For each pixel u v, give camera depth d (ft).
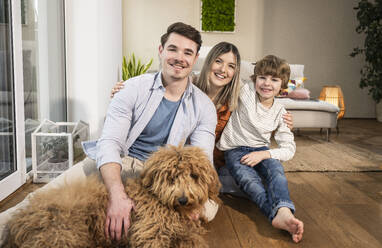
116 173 4.01
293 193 7.04
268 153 5.95
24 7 7.33
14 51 6.50
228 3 18.74
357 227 5.43
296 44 19.92
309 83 20.38
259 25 19.56
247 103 6.31
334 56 20.22
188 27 4.64
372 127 16.93
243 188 5.70
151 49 19.30
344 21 19.93
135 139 4.98
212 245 4.69
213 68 5.97
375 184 7.75
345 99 20.67
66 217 3.31
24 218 3.34
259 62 6.30
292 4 19.54
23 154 6.95
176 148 3.79
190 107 5.08
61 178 4.46
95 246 3.67
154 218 3.57
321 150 11.25
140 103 4.84
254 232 5.13
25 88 7.40
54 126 8.00
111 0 12.41
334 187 7.48
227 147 6.42
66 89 9.87
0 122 6.19
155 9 18.95
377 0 16.97
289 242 4.84
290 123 6.40
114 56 13.25
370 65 20.26
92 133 10.03
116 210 3.57
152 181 3.68
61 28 9.51
